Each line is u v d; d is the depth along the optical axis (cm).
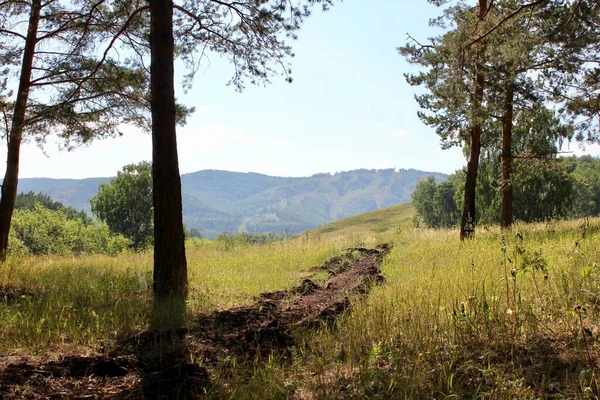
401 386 393
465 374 412
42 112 1300
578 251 846
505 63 1512
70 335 565
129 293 882
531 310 523
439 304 595
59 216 3225
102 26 1297
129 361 474
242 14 1109
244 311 689
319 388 416
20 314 603
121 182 4859
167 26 923
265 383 428
